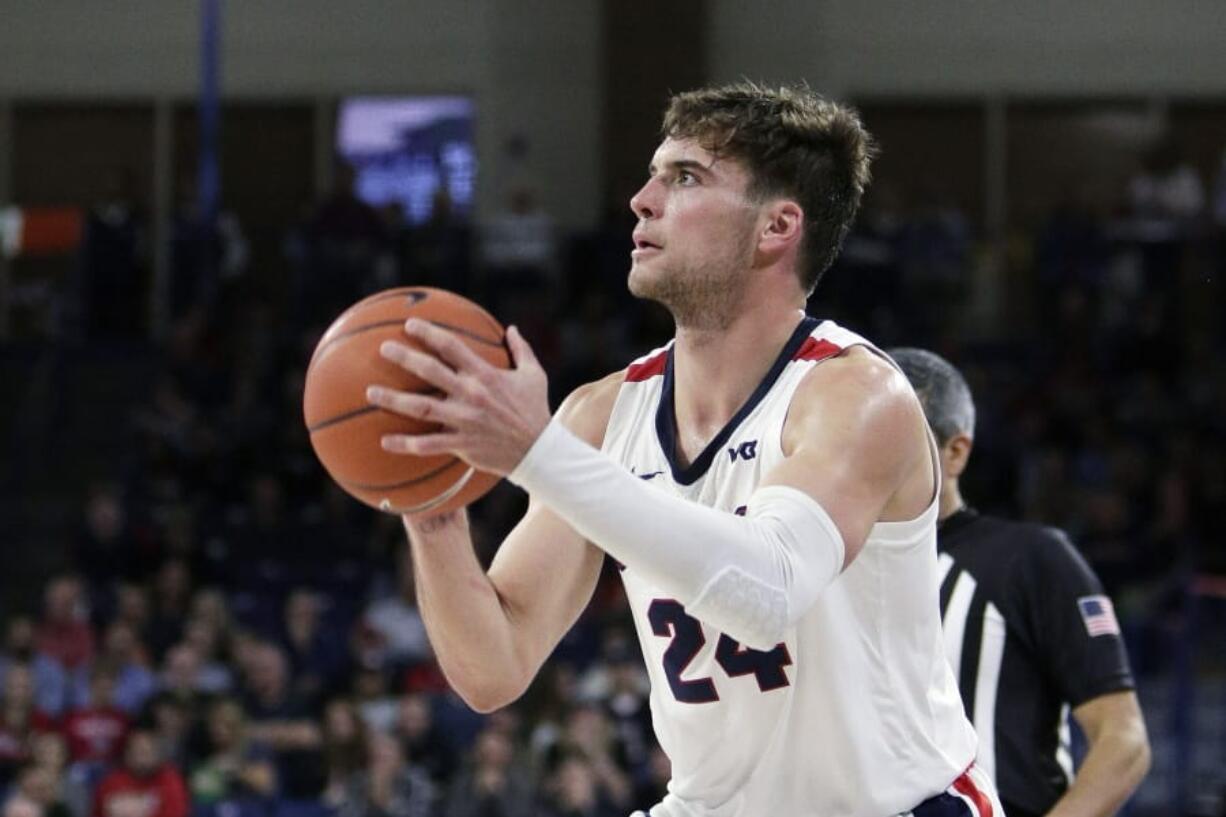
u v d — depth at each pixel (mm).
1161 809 22375
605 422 6922
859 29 41625
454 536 6395
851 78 41625
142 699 23672
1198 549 29172
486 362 5453
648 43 40906
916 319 34688
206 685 24047
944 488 9102
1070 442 31938
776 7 41188
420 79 41812
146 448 33000
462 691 6789
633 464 6730
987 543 9039
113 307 37031
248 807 21562
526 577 6844
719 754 6668
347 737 22312
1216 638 24797
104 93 42594
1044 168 41844
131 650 24219
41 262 39406
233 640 25000
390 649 25984
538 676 23203
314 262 35125
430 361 5379
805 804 6598
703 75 40938
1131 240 35656
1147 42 41719
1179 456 30516
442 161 41719
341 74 42125
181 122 42594
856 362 6328
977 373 32344
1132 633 24375
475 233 35375
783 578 5598
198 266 36438
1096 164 41812
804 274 6602
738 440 6422
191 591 28203
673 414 6695
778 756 6566
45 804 21078
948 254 35281
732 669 6469
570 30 41125
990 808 6750
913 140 42000
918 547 6477
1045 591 8891
